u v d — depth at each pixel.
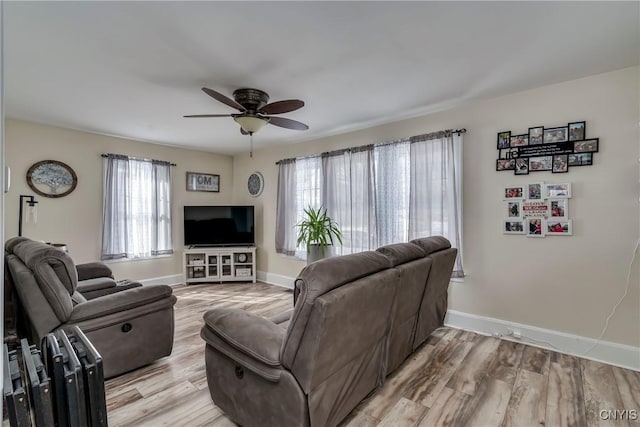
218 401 1.83
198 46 2.11
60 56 2.23
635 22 1.84
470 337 2.99
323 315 1.35
